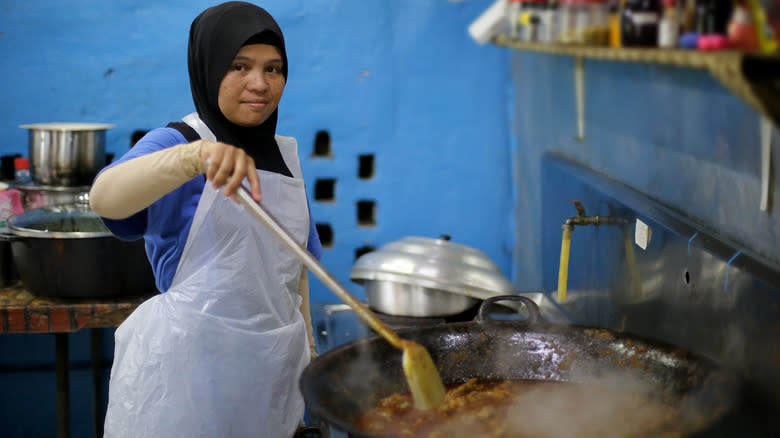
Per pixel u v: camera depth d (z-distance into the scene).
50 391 3.04
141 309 1.73
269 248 1.71
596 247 1.76
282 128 2.83
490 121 2.83
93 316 2.29
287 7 2.76
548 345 1.41
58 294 2.29
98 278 2.27
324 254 2.92
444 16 2.78
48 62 2.77
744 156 1.23
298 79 2.81
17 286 2.49
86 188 2.57
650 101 1.52
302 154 2.85
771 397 1.00
